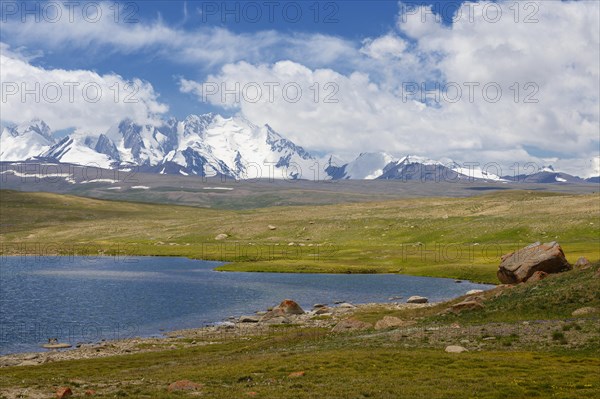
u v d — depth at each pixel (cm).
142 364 5762
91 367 5656
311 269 15975
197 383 4184
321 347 5875
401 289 12481
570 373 4134
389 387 3919
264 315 9569
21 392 4181
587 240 17962
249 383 4216
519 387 3812
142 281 14300
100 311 10119
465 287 12581
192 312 10044
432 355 4925
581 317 5931
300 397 3700
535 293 7131
